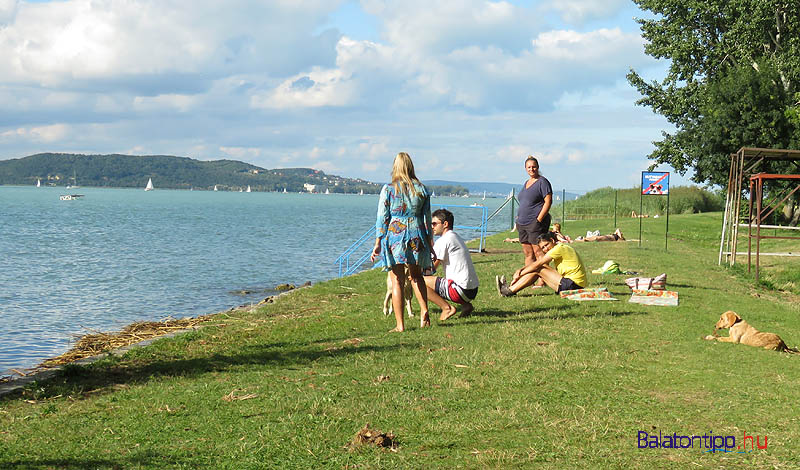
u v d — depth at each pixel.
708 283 13.99
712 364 6.84
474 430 4.84
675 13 42.06
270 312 11.12
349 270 23.75
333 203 167.75
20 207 93.62
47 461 4.25
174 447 4.52
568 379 6.23
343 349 7.59
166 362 7.27
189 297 17.08
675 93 41.91
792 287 15.30
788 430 4.91
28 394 6.00
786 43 38.06
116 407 5.51
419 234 8.56
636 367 6.69
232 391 5.89
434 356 7.10
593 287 11.83
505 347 7.49
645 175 22.98
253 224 57.72
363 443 4.55
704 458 4.36
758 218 16.72
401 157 8.65
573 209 52.59
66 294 17.53
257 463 4.23
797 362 7.03
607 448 4.52
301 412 5.26
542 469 4.16
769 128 33.06
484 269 16.17
